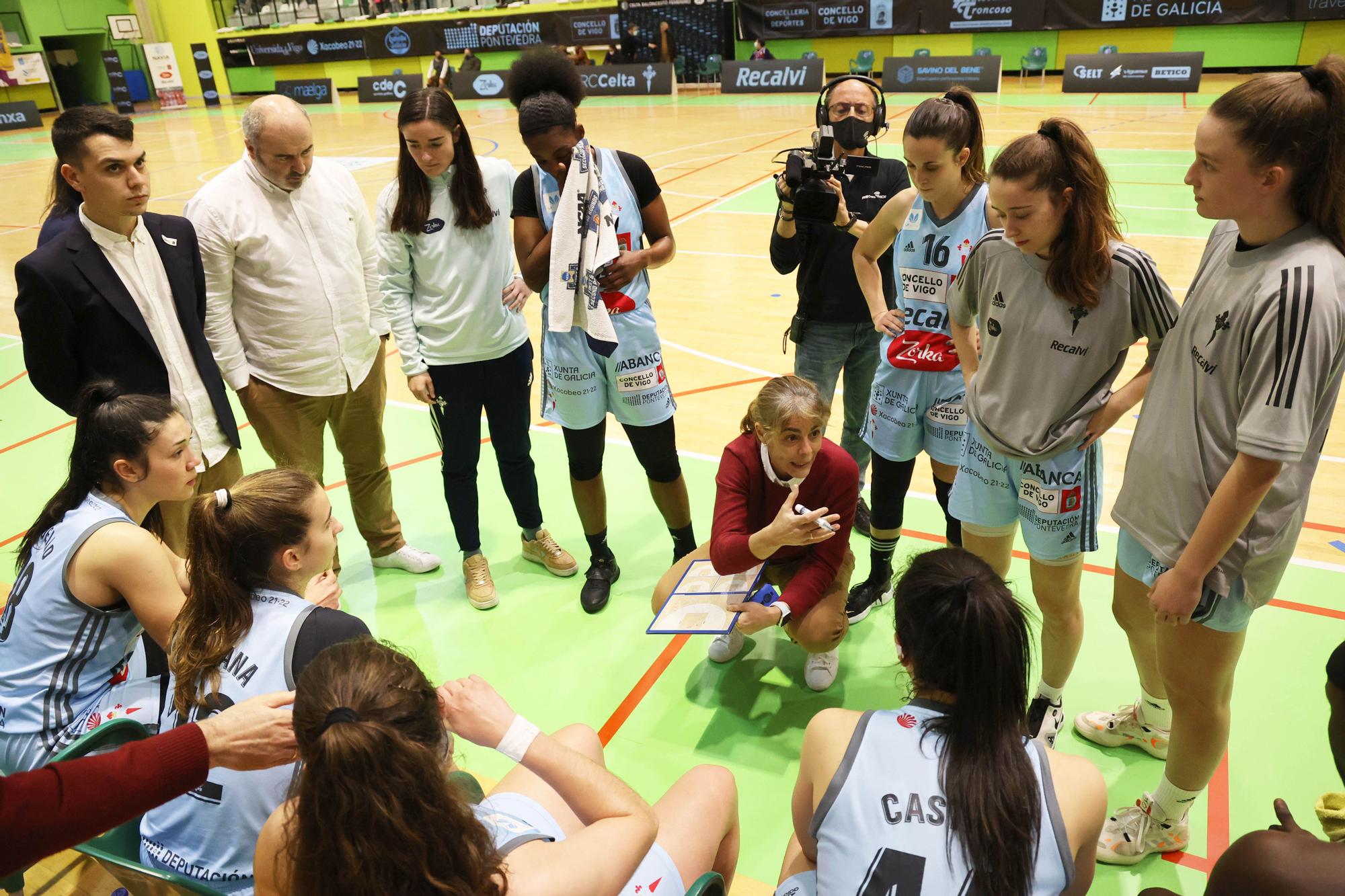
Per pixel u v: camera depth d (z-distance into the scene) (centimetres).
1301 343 151
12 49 2359
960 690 140
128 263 263
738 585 265
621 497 405
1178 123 1202
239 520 169
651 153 1231
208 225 286
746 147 1244
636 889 155
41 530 200
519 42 2036
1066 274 200
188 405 280
